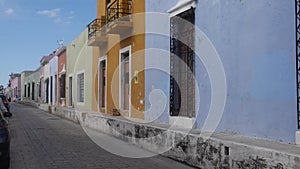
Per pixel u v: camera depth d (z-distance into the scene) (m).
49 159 9.01
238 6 7.88
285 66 6.66
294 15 6.48
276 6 6.86
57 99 31.81
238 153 6.57
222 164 7.00
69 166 8.20
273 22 6.92
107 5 18.33
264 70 7.13
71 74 26.11
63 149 10.55
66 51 28.08
